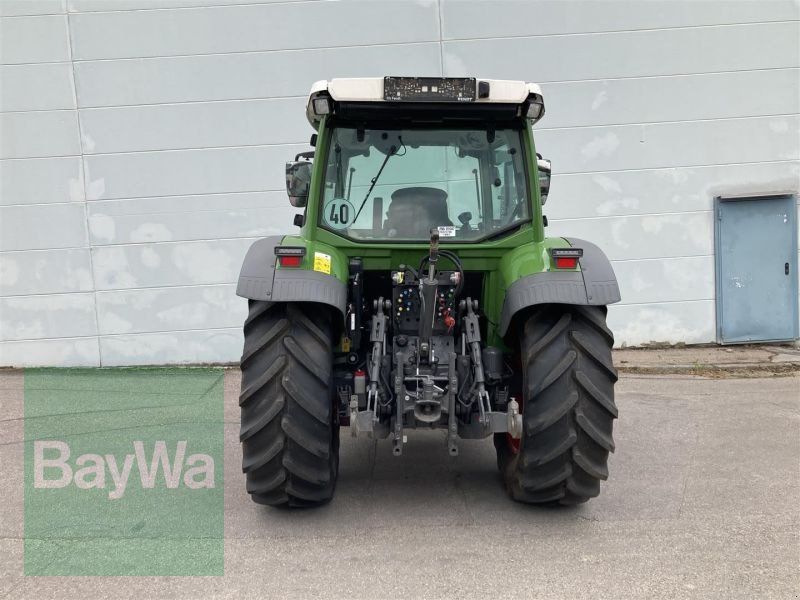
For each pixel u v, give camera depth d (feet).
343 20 25.09
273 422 11.09
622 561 10.24
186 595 9.36
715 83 25.79
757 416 18.20
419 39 25.29
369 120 12.37
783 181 26.22
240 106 25.30
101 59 24.89
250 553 10.60
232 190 25.59
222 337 26.14
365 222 12.34
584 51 25.53
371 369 11.36
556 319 11.62
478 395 11.38
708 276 26.63
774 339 26.94
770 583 9.57
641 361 24.98
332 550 10.68
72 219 25.49
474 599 9.18
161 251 25.73
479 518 11.87
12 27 24.62
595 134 25.94
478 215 12.40
